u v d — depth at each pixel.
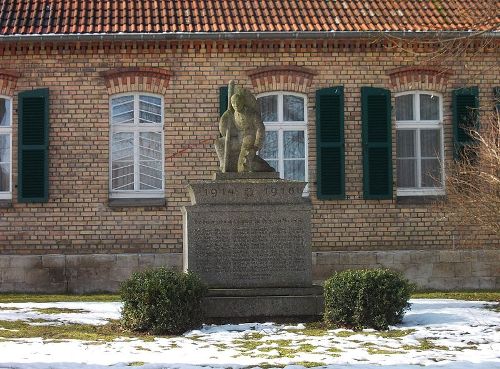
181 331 12.31
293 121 20.92
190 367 9.58
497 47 20.81
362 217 20.67
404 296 12.82
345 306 12.69
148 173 20.72
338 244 20.58
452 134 20.95
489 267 20.69
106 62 20.47
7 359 9.85
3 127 20.56
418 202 20.75
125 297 12.55
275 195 13.66
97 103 20.42
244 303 13.13
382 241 20.66
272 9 21.36
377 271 12.95
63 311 15.08
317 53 20.83
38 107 20.30
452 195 19.56
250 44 20.67
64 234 20.20
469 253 20.67
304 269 13.61
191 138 20.52
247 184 13.61
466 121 20.89
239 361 9.98
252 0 21.72
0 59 20.33
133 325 12.40
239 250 13.51
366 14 21.33
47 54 20.39
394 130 20.97
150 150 20.75
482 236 20.72
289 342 11.44
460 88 20.97
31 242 20.16
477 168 18.09
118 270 20.09
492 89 21.06
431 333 12.12
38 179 20.19
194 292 12.49
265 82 20.70
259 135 13.91
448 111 21.08
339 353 10.59
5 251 20.11
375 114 20.80
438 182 21.12
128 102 20.70
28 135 20.25
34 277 20.00
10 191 20.53
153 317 12.29
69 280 20.00
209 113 20.59
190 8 21.34
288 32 20.38
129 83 20.48
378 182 20.69
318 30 20.50
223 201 13.57
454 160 20.48
